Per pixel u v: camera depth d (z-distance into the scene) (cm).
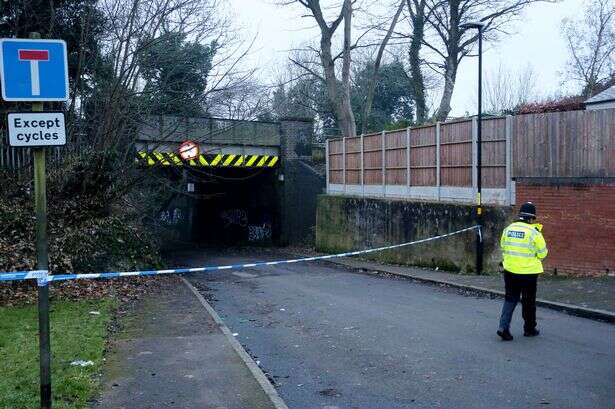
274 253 2781
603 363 727
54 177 1551
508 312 855
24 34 1675
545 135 1423
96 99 1750
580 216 1359
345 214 2386
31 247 1316
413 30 2969
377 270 1833
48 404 536
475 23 1547
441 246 1752
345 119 2817
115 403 586
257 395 613
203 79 1855
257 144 2927
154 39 1670
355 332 937
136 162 1861
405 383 667
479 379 672
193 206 4131
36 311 1006
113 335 896
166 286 1525
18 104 1482
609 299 1083
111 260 1553
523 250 852
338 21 2809
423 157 1916
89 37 1731
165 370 704
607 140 1312
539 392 622
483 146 1605
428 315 1060
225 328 951
